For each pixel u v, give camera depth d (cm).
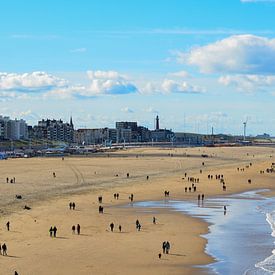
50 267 7369
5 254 7988
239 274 7200
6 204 12588
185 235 9662
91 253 8181
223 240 9269
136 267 7469
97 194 15075
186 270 7369
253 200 14562
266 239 9362
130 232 9850
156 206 13212
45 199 13725
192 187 17088
